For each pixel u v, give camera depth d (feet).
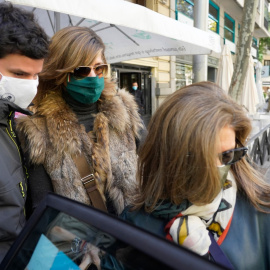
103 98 5.30
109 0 7.75
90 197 4.72
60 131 4.62
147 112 30.58
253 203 3.11
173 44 12.57
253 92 24.04
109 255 2.36
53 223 2.81
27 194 4.66
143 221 3.33
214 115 2.75
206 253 2.84
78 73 4.79
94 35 5.01
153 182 3.18
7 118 4.09
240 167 3.28
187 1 35.27
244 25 18.24
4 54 3.89
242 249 2.98
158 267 2.05
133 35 11.75
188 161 2.81
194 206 3.00
